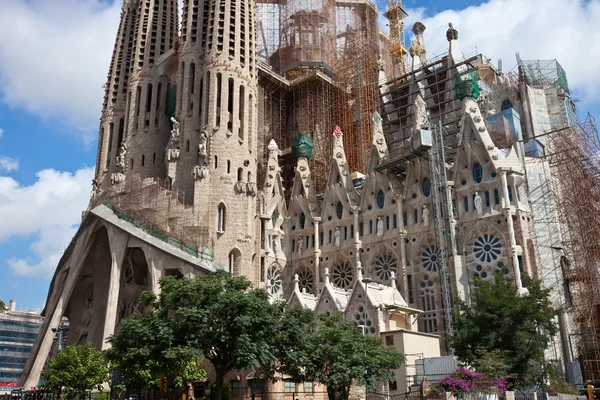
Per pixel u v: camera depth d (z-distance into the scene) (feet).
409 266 225.35
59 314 239.09
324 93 310.04
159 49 313.12
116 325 242.37
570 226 225.56
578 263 218.18
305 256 258.98
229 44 271.90
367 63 316.19
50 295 289.94
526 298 155.74
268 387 169.68
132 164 289.94
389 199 241.76
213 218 239.09
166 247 220.02
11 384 420.36
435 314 213.25
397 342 166.09
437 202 219.00
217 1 278.26
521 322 151.94
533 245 205.46
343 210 254.68
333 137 281.74
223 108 257.75
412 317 198.80
